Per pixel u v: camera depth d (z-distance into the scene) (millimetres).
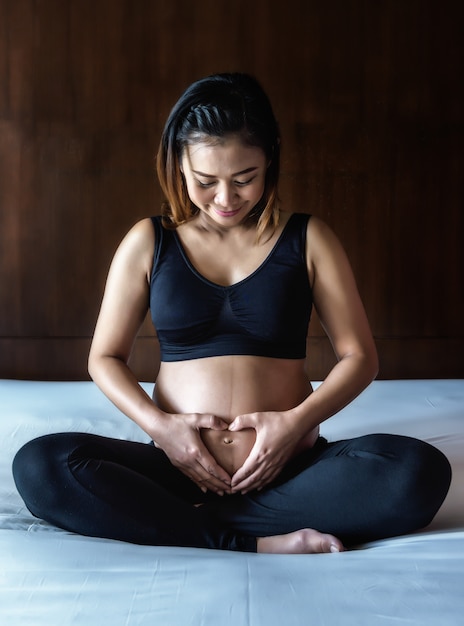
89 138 2967
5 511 1406
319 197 3023
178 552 1155
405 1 2994
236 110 1283
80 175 2971
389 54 3006
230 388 1354
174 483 1366
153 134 2975
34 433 1933
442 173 3045
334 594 984
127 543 1194
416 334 3072
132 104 2967
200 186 1331
